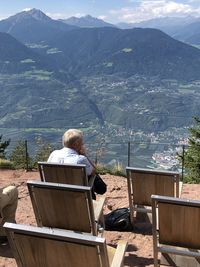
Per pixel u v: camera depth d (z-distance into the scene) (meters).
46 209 3.65
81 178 4.29
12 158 11.94
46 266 2.66
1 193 4.29
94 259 2.48
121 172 11.16
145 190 4.33
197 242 3.26
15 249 2.67
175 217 3.18
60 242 2.48
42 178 4.44
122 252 3.07
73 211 3.57
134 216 4.89
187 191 6.92
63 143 4.68
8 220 4.45
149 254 4.12
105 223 4.78
